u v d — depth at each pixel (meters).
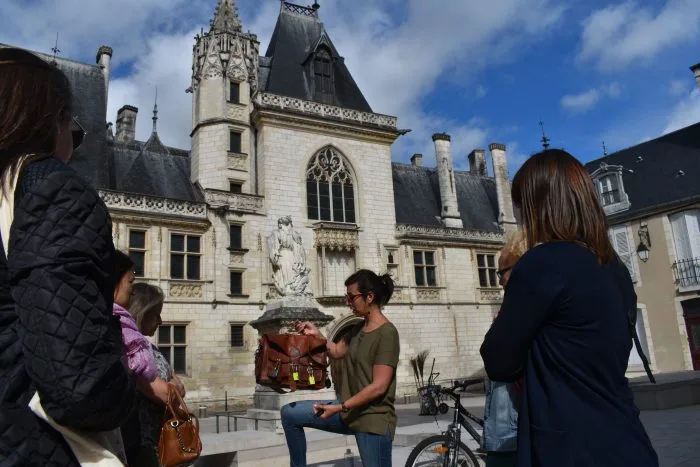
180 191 31.25
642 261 32.91
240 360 28.28
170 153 33.88
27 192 1.83
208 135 32.09
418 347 34.72
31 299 1.67
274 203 31.66
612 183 35.53
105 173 29.48
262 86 36.31
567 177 2.57
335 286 33.09
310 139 34.03
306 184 33.22
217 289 28.58
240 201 30.56
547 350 2.31
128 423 3.21
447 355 35.56
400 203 39.84
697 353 29.72
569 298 2.26
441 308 36.38
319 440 9.95
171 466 3.34
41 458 1.75
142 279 27.00
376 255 34.78
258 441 9.09
